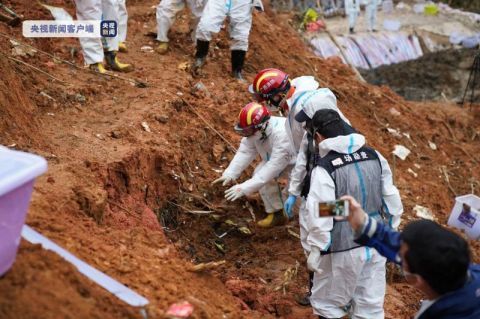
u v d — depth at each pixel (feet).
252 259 29.84
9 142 24.52
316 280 23.30
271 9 61.62
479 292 14.61
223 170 33.14
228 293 22.63
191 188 31.12
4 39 34.06
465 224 37.60
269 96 27.17
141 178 27.66
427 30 71.51
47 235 18.72
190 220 30.30
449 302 14.52
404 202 38.60
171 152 30.01
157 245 22.47
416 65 66.39
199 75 39.32
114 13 35.12
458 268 14.15
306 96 25.73
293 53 50.65
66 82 32.65
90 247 19.47
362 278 22.82
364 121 46.32
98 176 24.77
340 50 61.52
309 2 70.59
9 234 14.87
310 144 23.48
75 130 28.37
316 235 21.17
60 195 21.65
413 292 29.76
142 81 35.35
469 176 46.62
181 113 34.01
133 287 18.29
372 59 65.57
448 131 51.62
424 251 14.25
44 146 25.86
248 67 44.70
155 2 49.67
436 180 44.16
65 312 14.76
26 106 27.81
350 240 21.74
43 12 39.88
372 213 22.00
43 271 15.83
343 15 71.92
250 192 28.45
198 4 40.09
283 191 30.71
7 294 14.53
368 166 21.65
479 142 52.01
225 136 34.88
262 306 25.02
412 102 55.93
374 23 68.39
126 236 21.70
